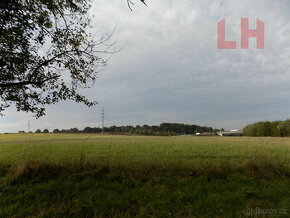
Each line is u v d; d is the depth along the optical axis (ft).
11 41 22.88
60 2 23.75
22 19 22.03
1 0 19.89
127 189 24.29
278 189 24.21
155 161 32.32
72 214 19.36
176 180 26.96
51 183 25.32
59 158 36.06
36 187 24.30
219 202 21.24
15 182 25.90
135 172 28.43
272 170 29.71
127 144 97.55
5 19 21.21
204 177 27.89
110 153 61.00
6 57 22.59
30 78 24.20
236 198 22.09
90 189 24.29
